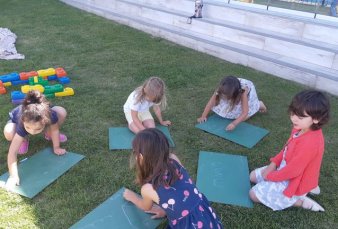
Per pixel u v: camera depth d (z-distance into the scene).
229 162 3.11
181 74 4.91
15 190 2.66
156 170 2.07
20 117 2.68
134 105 3.34
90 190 2.71
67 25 7.11
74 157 3.06
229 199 2.68
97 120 3.70
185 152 3.26
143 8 6.98
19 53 5.53
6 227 2.36
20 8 8.45
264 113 4.02
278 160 2.76
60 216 2.47
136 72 4.94
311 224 2.50
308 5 5.33
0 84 4.21
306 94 2.34
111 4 7.79
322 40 4.91
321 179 2.97
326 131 3.69
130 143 3.31
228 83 3.56
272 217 2.54
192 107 4.06
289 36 5.17
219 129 3.64
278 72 4.97
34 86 4.12
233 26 5.64
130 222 2.41
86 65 5.16
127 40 6.28
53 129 2.98
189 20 6.14
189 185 2.15
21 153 3.09
